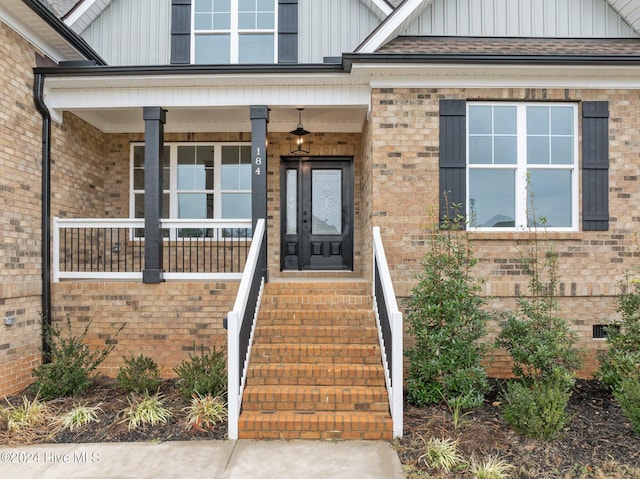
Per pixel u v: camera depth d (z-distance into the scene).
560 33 7.09
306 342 5.42
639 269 5.98
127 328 6.27
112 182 8.20
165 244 8.12
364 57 5.83
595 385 5.74
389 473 3.70
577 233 6.08
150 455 4.00
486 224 6.32
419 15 7.00
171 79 6.30
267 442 4.27
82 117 7.37
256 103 6.51
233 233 8.11
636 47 6.72
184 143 8.39
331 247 8.31
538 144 6.34
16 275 5.68
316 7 7.79
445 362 4.82
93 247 7.82
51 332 5.85
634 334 5.18
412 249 6.09
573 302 6.11
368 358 5.14
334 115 7.56
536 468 3.75
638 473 3.63
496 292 6.02
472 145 6.32
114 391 5.52
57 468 3.78
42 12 5.68
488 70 6.01
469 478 3.62
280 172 8.23
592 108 6.20
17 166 5.75
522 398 4.30
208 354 5.80
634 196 6.18
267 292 6.32
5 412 4.66
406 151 6.14
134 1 7.91
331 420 4.36
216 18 7.72
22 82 5.88
